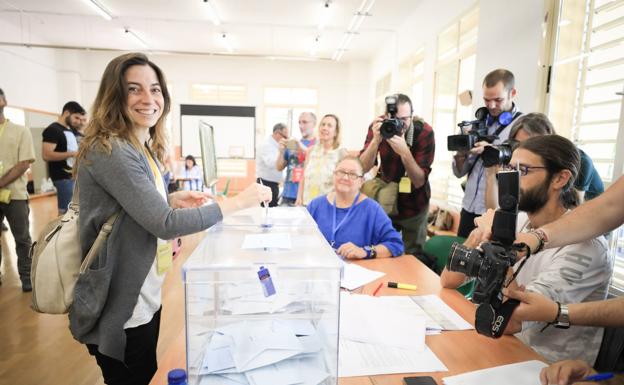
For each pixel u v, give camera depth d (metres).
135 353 1.07
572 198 1.08
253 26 6.45
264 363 0.73
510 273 0.85
